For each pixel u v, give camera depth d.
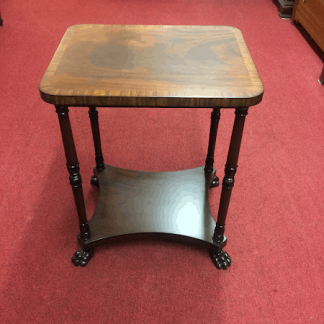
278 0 3.94
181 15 3.82
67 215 1.85
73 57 1.34
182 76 1.25
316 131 2.42
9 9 3.84
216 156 2.23
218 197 1.97
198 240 1.64
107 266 1.63
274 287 1.57
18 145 2.26
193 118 2.54
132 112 2.59
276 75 2.96
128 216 1.73
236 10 3.96
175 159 2.20
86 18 3.72
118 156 2.21
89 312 1.47
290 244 1.74
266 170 2.13
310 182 2.06
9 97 2.65
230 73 1.27
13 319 1.43
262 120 2.51
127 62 1.32
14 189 1.97
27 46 3.24
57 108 1.21
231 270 1.63
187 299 1.52
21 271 1.60
